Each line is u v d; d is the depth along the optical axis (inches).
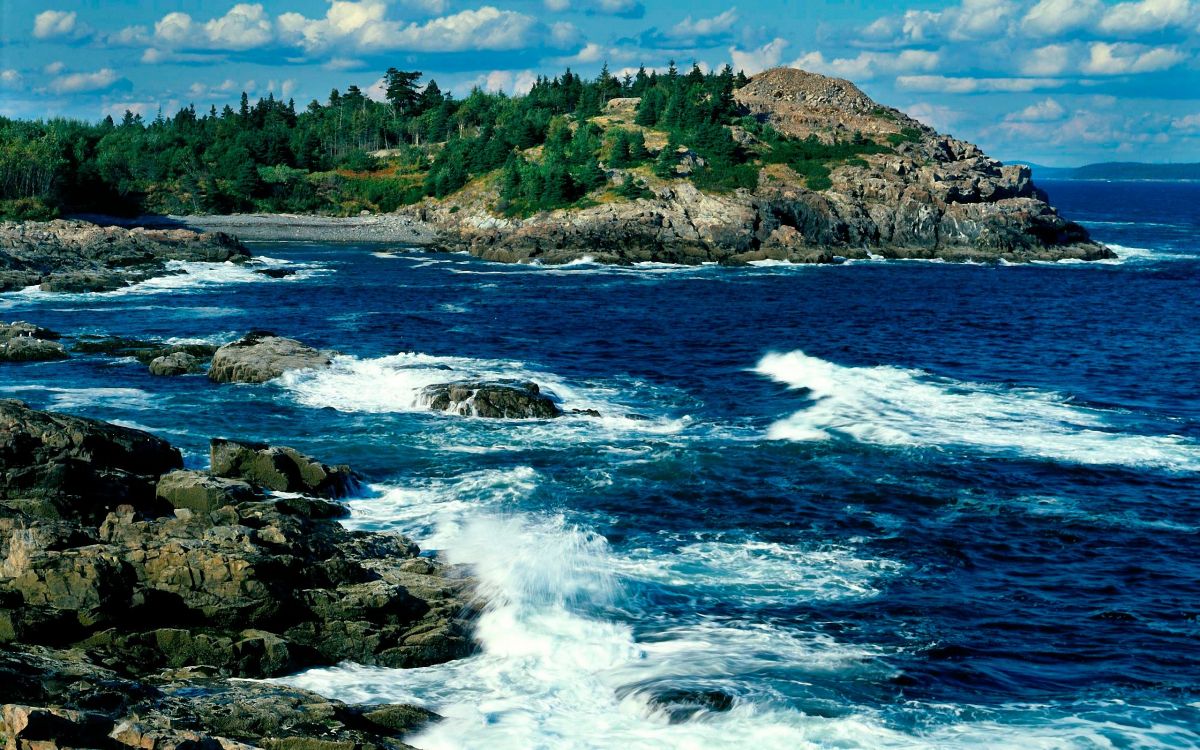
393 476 1679.4
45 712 770.8
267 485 1552.7
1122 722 958.4
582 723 948.6
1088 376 2586.1
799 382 2440.9
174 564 1099.3
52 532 1168.2
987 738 923.4
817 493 1609.3
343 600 1112.8
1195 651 1114.1
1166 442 1915.6
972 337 3213.6
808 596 1239.5
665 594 1235.2
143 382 2311.8
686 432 1974.7
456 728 934.4
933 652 1096.2
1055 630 1160.8
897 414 2096.5
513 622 1141.1
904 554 1374.3
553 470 1713.8
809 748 902.4
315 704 914.7
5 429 1469.0
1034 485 1654.8
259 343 2461.9
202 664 1015.6
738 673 1035.9
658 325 3425.2
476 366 2559.1
